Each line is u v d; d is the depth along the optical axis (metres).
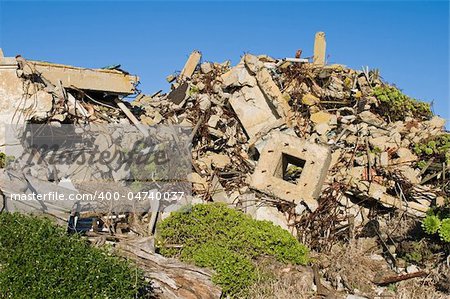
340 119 13.66
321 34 15.16
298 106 13.82
